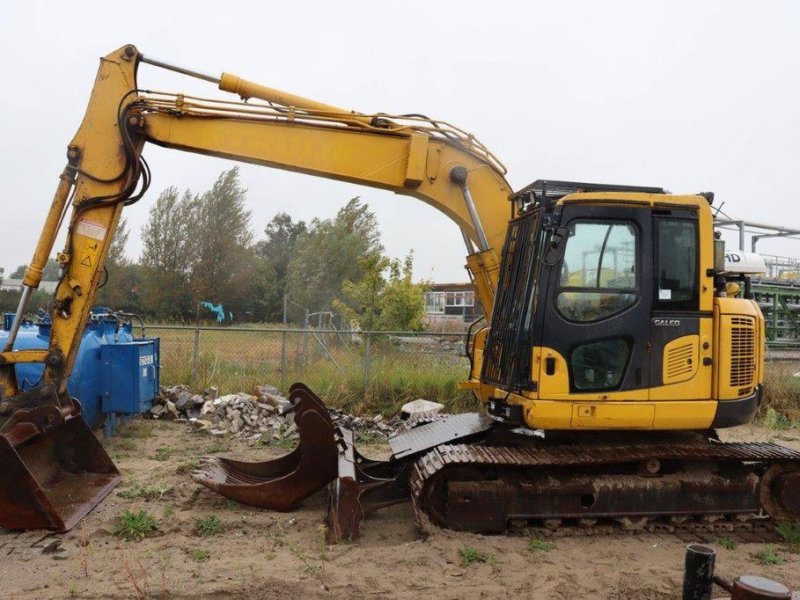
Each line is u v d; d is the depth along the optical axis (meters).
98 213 6.64
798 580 5.17
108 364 9.12
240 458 8.73
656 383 5.96
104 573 4.93
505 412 6.10
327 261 30.88
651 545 5.92
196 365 12.62
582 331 5.89
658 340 5.99
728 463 6.43
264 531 5.96
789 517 6.46
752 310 6.34
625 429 6.10
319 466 6.37
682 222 6.11
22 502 5.63
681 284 6.07
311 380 12.36
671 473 6.30
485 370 6.70
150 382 9.94
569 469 6.21
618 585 4.96
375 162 7.16
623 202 6.00
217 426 10.30
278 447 9.46
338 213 34.75
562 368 5.86
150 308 41.41
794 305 23.59
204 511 6.41
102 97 6.65
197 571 4.98
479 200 7.32
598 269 5.98
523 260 6.31
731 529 6.29
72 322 6.55
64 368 6.49
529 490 5.95
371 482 6.76
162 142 6.81
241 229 42.41
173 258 41.16
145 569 5.02
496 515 5.93
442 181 7.27
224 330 12.80
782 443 10.80
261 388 11.82
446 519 5.98
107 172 6.64
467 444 6.59
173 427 10.48
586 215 5.98
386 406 11.97
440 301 29.77
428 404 11.22
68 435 6.96
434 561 5.26
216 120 6.88
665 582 5.04
